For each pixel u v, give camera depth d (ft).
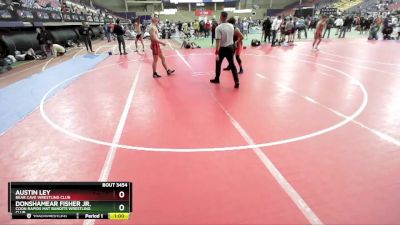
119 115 19.62
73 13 79.05
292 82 28.19
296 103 21.39
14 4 46.44
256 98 22.79
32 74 35.96
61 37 67.31
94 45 79.51
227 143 14.87
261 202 10.22
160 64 41.47
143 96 24.25
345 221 9.22
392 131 16.08
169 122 18.03
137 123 18.02
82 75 34.60
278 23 60.03
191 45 62.85
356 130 16.26
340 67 35.94
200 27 94.84
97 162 13.26
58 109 21.22
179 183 11.48
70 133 16.70
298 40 75.51
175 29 123.95
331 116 18.56
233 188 11.06
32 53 50.67
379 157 13.17
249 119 18.24
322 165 12.55
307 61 40.93
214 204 10.19
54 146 15.05
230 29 24.86
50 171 12.60
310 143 14.69
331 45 61.31
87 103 22.62
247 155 13.56
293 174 11.90
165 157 13.57
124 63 43.75
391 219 9.27
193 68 37.40
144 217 9.63
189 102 22.12
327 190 10.80
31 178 12.09
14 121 18.79
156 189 11.13
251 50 54.85
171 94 24.62
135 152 14.15
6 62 40.14
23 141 15.72
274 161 12.96
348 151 13.79
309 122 17.57
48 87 28.35
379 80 28.58
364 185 11.06
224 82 28.63
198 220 9.43
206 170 12.36
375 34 71.77
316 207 9.90
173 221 9.41
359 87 25.90
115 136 16.12
